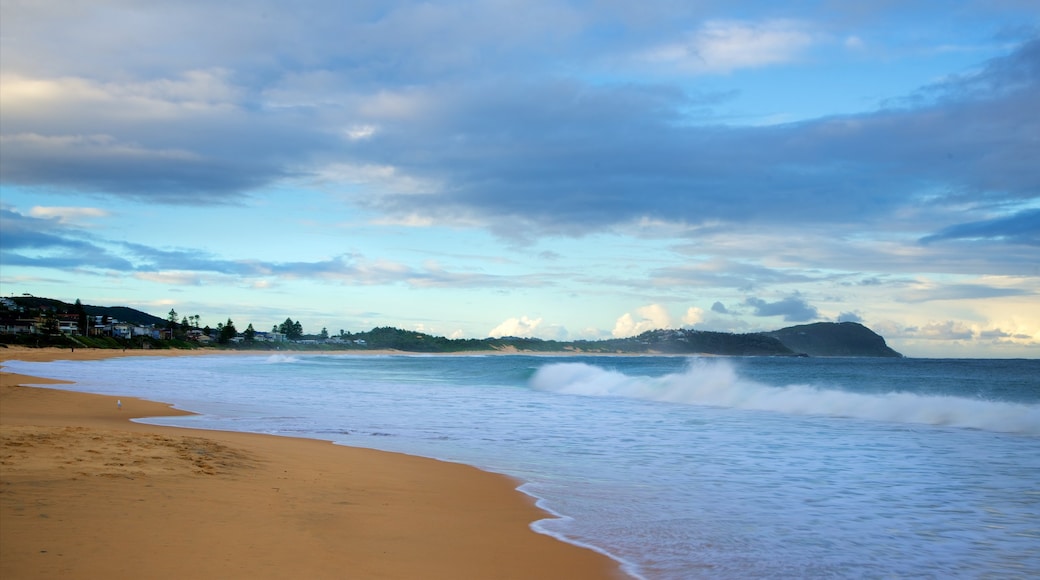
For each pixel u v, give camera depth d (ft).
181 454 36.22
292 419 66.80
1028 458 45.03
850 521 28.30
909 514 29.55
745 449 48.57
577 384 120.88
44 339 476.95
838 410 75.61
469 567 21.21
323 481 33.22
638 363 354.33
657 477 37.93
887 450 48.39
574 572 21.34
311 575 18.90
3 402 73.36
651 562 22.56
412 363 335.26
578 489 34.45
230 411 74.18
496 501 31.24
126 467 31.30
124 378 149.38
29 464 30.25
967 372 191.62
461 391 114.93
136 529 21.63
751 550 24.04
